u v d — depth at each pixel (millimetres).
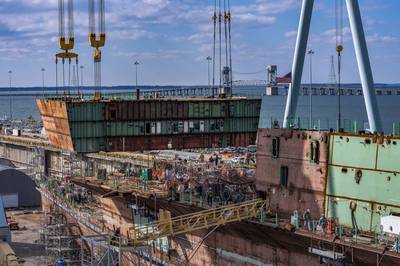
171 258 75625
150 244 66375
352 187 57781
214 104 99625
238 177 76625
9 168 119688
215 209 62969
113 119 93500
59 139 97000
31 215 112375
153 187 80000
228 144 100938
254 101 102688
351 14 64625
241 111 101750
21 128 188125
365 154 56719
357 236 55125
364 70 64438
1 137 154250
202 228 65375
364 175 56750
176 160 96125
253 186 72312
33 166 130375
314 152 61062
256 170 68438
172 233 62000
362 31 64500
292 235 57844
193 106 98312
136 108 94875
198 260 71688
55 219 96375
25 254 87562
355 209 57500
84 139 92188
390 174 54656
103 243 63125
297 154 63219
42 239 92625
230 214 62531
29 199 120375
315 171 61094
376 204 55812
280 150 65250
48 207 108188
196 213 64000
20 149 143500
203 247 70750
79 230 91000
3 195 118688
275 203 65688
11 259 57094
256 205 65562
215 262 69062
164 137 96625
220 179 75312
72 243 88500
